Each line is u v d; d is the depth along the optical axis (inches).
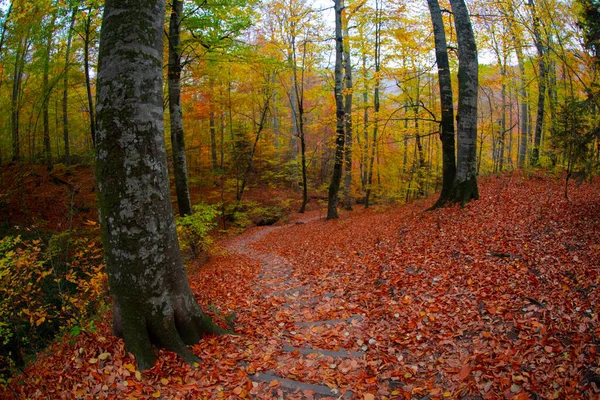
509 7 444.8
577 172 254.8
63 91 674.2
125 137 148.2
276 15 682.8
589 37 299.1
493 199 349.7
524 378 116.6
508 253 225.5
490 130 655.1
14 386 157.9
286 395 132.3
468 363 132.9
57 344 187.8
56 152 994.7
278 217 866.1
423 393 124.0
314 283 286.7
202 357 158.4
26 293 215.5
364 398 125.3
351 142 634.8
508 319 155.9
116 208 149.9
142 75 150.2
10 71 581.9
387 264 276.7
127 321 153.7
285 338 184.9
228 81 714.2
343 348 168.9
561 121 253.1
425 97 695.1
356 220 549.6
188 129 901.8
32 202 565.3
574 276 175.6
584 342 124.3
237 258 443.8
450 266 234.5
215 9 380.8
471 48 350.3
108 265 155.8
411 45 567.2
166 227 161.0
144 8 150.7
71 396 138.3
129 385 139.5
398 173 779.4
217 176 860.0
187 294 171.3
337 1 529.3
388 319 190.4
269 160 914.7
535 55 536.4
